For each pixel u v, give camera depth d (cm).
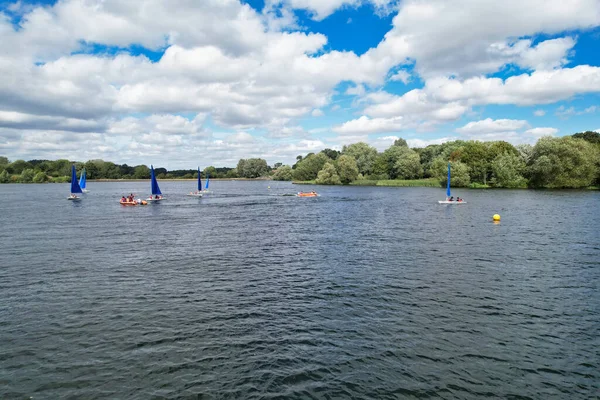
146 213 6619
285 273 2594
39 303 2012
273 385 1269
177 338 1600
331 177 16538
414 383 1281
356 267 2747
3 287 2286
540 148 12138
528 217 5478
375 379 1303
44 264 2855
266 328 1697
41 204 8419
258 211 6931
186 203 8788
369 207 7369
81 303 2012
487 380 1302
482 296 2112
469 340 1585
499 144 13688
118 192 13350
